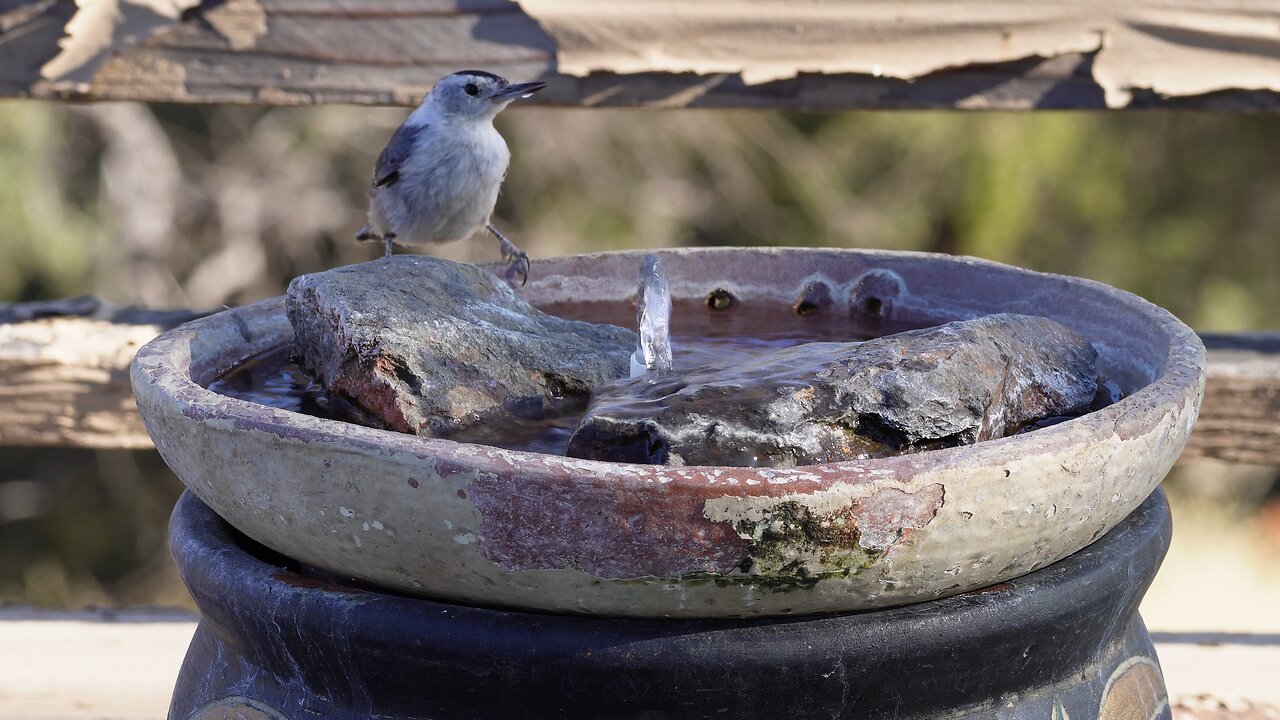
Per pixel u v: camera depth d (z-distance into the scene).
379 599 1.93
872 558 1.79
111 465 13.81
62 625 3.89
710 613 1.84
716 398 2.03
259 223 13.12
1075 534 1.97
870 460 1.79
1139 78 3.88
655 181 13.36
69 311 4.17
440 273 2.72
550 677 1.86
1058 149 13.20
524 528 1.78
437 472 1.78
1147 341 2.56
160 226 12.86
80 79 3.92
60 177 12.86
